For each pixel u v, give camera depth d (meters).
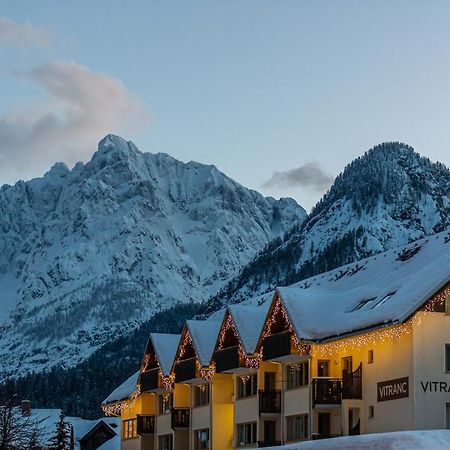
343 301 68.38
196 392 84.81
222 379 80.88
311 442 47.38
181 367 84.81
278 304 69.38
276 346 69.00
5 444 74.19
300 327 65.88
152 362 93.12
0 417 77.38
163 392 91.25
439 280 58.22
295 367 69.88
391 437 43.78
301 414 67.81
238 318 75.81
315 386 65.00
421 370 58.09
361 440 44.78
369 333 60.81
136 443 95.62
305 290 69.38
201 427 82.69
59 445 108.12
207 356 80.88
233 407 78.12
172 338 92.69
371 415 62.25
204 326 83.81
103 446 120.31
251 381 75.31
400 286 62.88
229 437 80.06
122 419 100.75
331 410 65.81
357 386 63.50
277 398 71.69
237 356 74.94
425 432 43.97
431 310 58.66
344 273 81.31
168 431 89.62
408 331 58.62
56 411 139.12
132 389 97.56
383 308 60.50
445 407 58.25
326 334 65.00
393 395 59.75
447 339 58.81
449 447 42.44
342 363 65.81
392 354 60.38
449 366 58.66
